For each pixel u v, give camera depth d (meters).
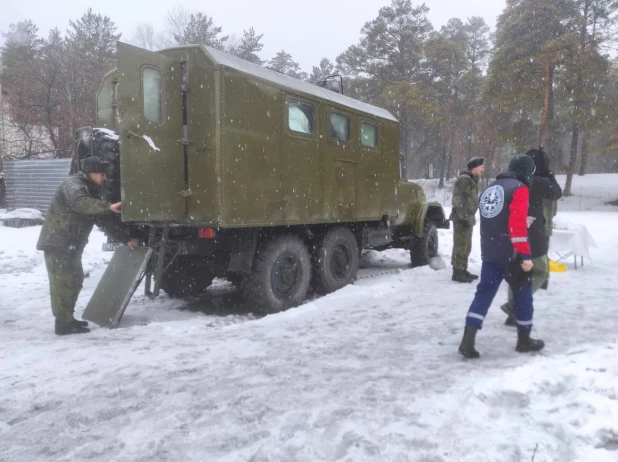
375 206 8.54
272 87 6.31
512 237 4.17
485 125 37.94
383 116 8.88
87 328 5.46
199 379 3.72
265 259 6.40
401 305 6.29
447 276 8.30
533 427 2.86
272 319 5.77
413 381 3.60
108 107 6.69
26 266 9.86
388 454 2.60
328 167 7.35
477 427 2.87
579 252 8.47
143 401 3.34
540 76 32.34
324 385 3.55
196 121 5.70
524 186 4.23
